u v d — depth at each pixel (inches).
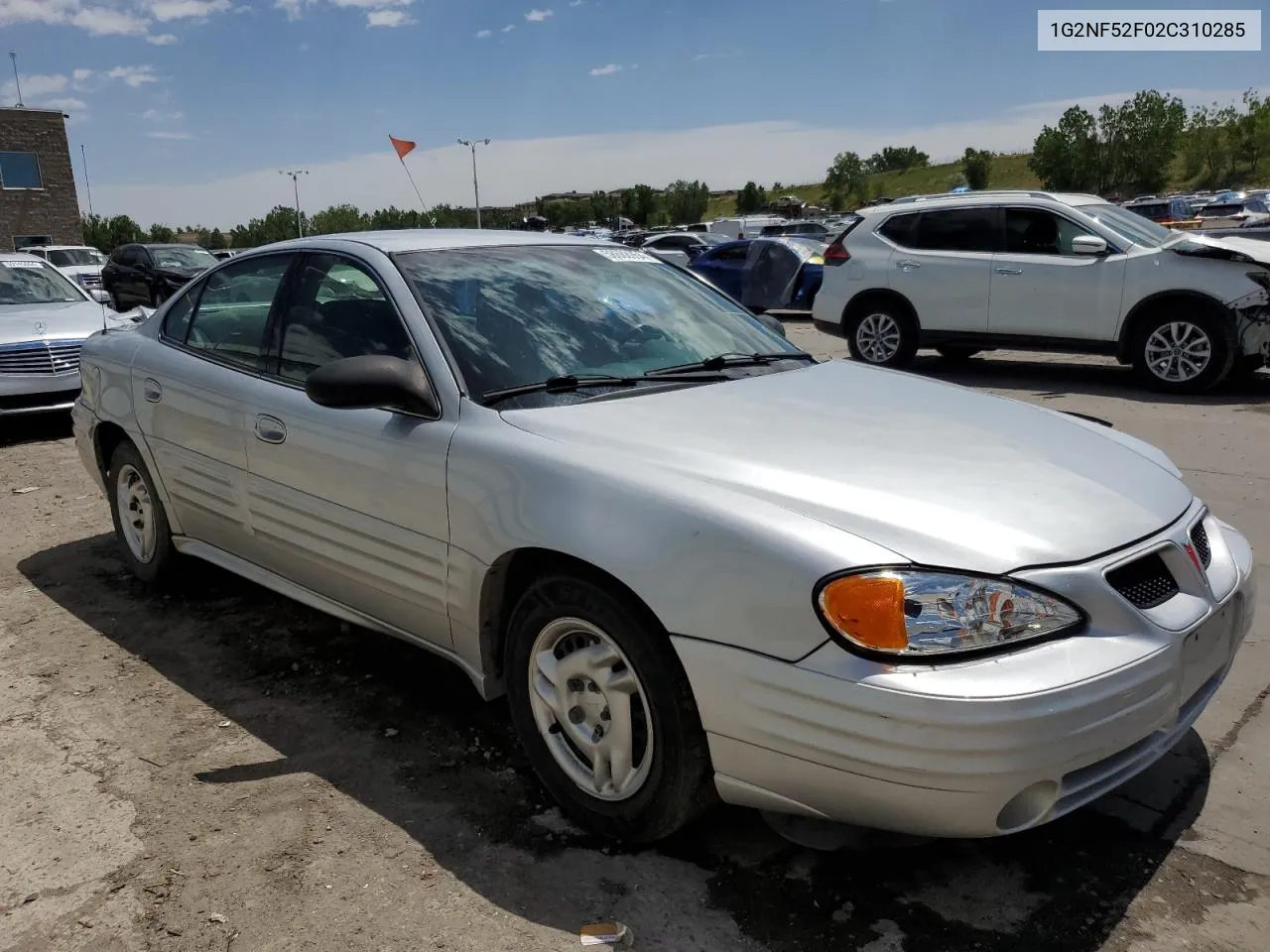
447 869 103.2
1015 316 383.9
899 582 84.5
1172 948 89.8
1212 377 346.3
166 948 93.0
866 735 83.4
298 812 113.7
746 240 748.6
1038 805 85.2
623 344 133.3
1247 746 123.0
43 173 1521.9
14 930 96.0
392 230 153.6
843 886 99.3
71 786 119.9
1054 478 101.6
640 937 92.8
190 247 834.8
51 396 319.6
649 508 96.3
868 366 151.6
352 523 127.3
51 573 194.5
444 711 137.4
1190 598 97.9
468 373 119.0
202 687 145.6
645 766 100.0
